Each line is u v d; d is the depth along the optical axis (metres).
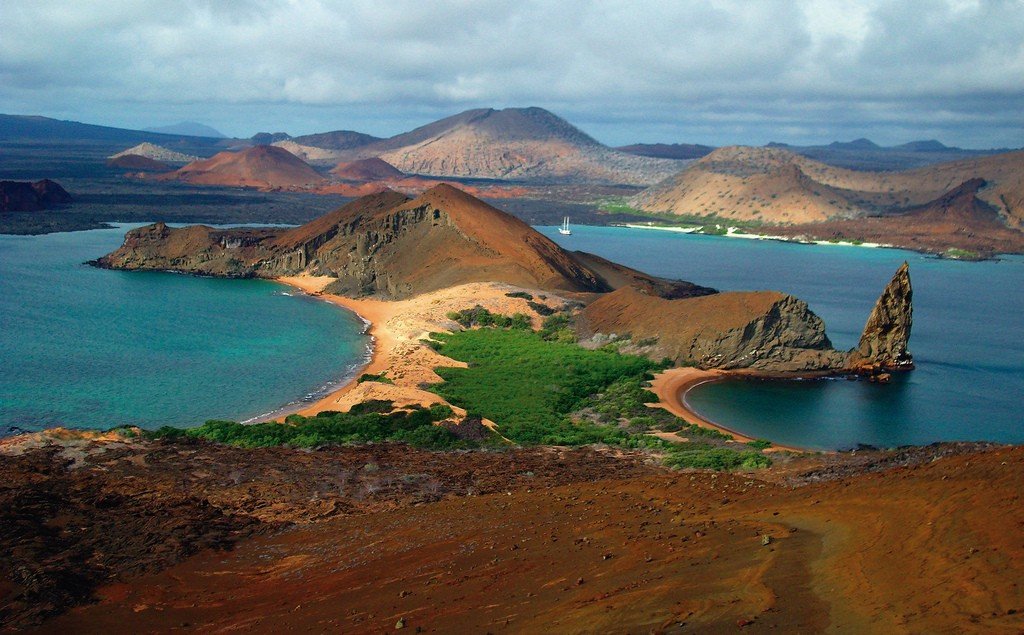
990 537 22.27
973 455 33.34
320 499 49.84
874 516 27.97
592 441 76.44
